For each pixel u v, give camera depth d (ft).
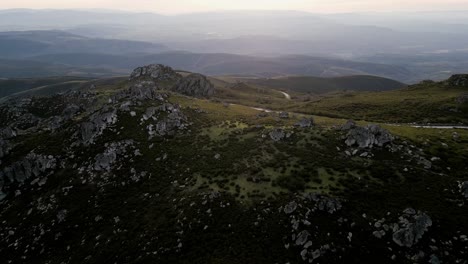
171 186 279.28
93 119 380.99
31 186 326.85
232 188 254.47
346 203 218.79
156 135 359.05
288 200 228.02
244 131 354.74
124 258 216.74
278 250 194.39
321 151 286.05
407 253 183.73
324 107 563.89
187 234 220.64
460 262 175.73
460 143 299.58
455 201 213.46
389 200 218.38
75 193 301.02
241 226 216.54
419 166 255.09
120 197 283.79
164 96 500.74
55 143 375.66
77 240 253.03
